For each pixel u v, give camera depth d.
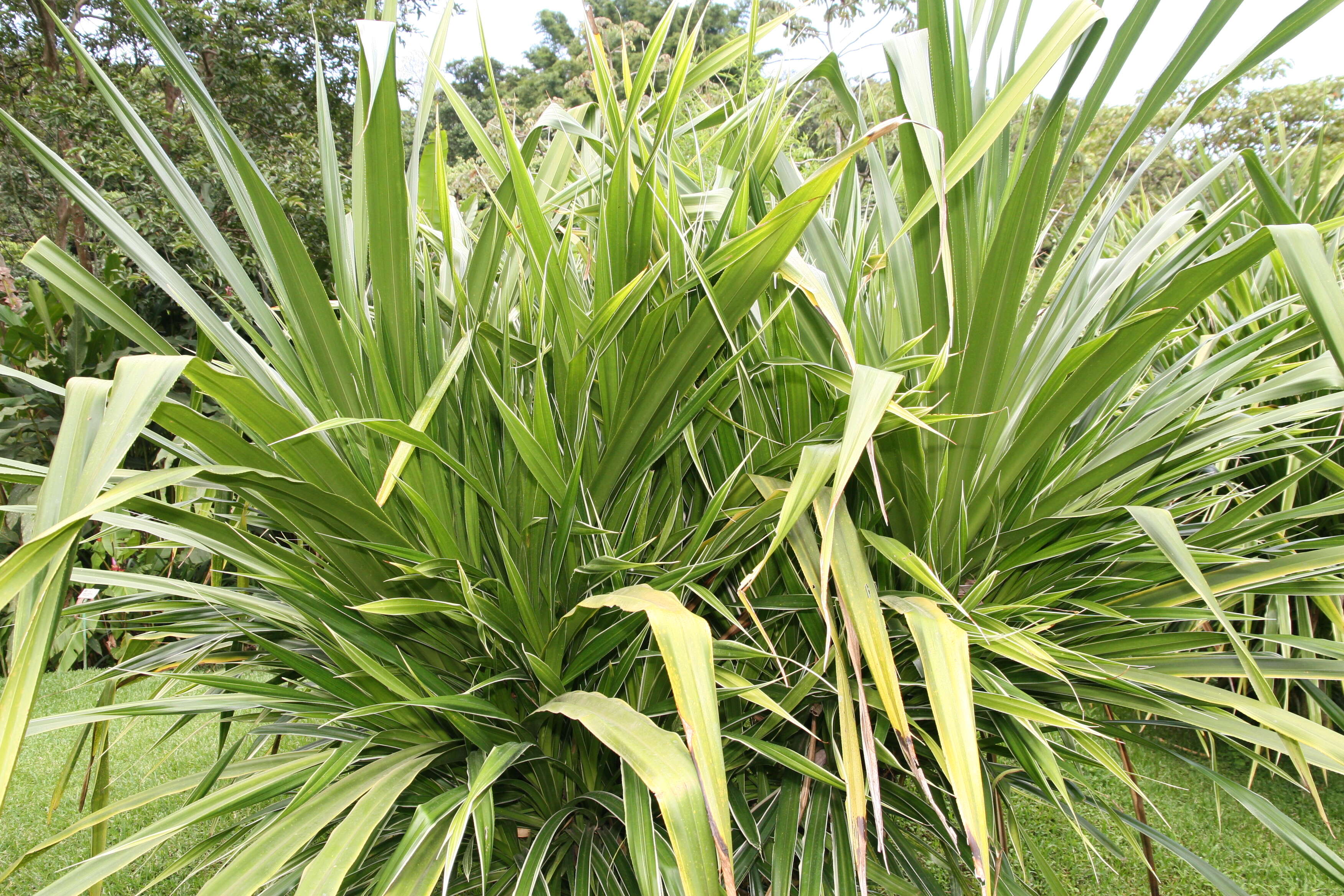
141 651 1.46
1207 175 1.15
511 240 1.27
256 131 7.64
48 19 7.74
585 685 1.12
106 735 1.32
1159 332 0.90
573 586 1.08
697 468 1.15
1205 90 0.88
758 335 0.94
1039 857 1.33
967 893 1.13
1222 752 2.74
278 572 1.01
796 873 1.18
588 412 1.00
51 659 3.99
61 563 0.65
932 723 1.17
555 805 1.14
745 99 1.17
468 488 1.02
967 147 0.82
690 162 1.46
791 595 1.05
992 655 1.12
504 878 1.11
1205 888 2.03
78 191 0.88
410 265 0.97
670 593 0.80
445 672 1.15
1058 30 0.79
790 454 1.03
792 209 0.79
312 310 0.97
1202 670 1.06
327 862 0.75
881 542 0.94
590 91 1.49
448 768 1.11
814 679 0.96
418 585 1.05
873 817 1.17
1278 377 1.15
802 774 1.12
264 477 0.82
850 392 0.93
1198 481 1.25
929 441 1.09
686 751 0.73
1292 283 1.83
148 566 3.73
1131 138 0.91
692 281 0.89
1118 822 1.23
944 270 1.01
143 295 4.74
